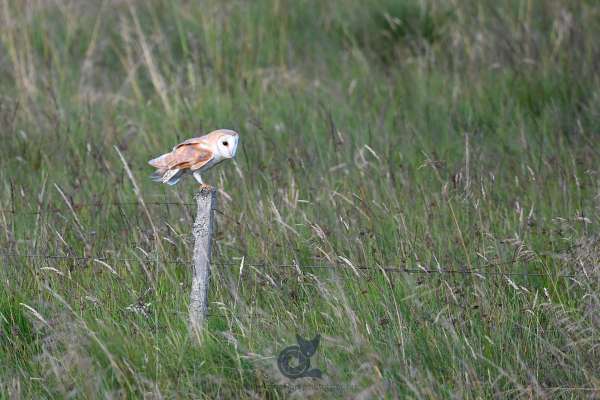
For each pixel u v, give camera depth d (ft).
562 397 27.71
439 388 26.37
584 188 39.58
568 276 31.48
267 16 59.11
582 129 44.11
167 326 29.43
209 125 47.32
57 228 35.55
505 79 51.26
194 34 57.67
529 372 26.43
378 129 46.06
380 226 35.88
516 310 30.73
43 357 27.37
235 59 55.72
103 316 29.55
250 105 49.19
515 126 46.50
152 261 31.94
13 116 45.78
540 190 38.22
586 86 49.78
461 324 28.96
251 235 34.88
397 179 40.27
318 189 38.91
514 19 56.54
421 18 57.93
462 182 37.63
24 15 56.85
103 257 32.73
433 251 32.73
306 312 30.17
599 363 27.91
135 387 26.27
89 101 49.83
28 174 42.37
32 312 29.55
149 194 40.29
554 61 52.37
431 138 46.06
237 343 27.17
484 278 30.55
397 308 28.78
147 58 51.31
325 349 27.96
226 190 38.88
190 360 27.55
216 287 31.14
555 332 29.71
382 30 57.93
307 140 45.68
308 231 35.45
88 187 40.16
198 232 28.99
